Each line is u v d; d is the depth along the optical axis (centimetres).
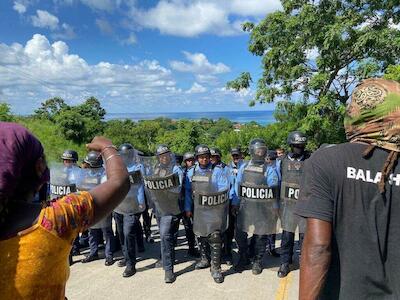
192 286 600
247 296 562
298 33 1667
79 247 775
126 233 639
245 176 615
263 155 614
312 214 162
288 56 1659
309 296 158
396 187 156
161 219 619
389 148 157
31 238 117
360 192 158
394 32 1476
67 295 577
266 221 616
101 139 159
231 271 659
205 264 672
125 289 595
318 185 163
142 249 780
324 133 1588
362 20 1593
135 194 637
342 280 161
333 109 1530
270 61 1684
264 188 607
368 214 158
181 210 627
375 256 157
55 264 121
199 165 624
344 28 1470
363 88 167
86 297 570
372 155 159
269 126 1934
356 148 163
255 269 641
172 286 602
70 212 124
